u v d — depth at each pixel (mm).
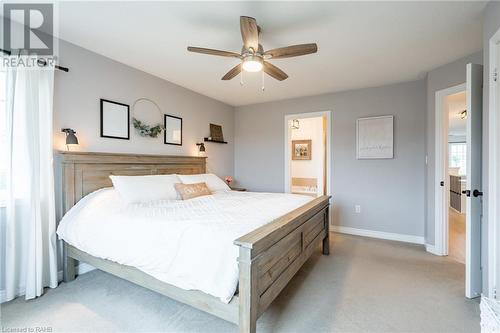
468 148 2008
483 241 1890
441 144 3025
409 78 3408
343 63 2895
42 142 2164
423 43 2412
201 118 4160
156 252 1660
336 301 2006
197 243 1534
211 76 3344
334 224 4109
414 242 3531
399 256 2996
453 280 2367
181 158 3645
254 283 1343
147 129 3148
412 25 2100
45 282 2213
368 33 2230
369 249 3246
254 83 3625
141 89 3139
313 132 6375
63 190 2324
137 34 2275
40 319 1783
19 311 1874
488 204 1792
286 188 4531
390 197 3697
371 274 2500
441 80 2982
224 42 2420
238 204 2428
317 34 2250
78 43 2447
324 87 3795
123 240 1829
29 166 2027
